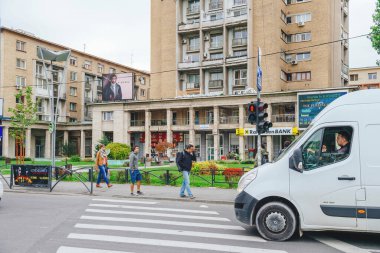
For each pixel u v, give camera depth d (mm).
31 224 8492
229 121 44656
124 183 18344
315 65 45719
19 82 52125
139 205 11781
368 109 7105
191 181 18234
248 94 41344
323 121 7316
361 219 6910
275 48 43969
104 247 6523
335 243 7055
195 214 10133
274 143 42750
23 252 6195
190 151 13414
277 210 7262
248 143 43656
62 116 59125
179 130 45906
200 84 47469
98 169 16406
